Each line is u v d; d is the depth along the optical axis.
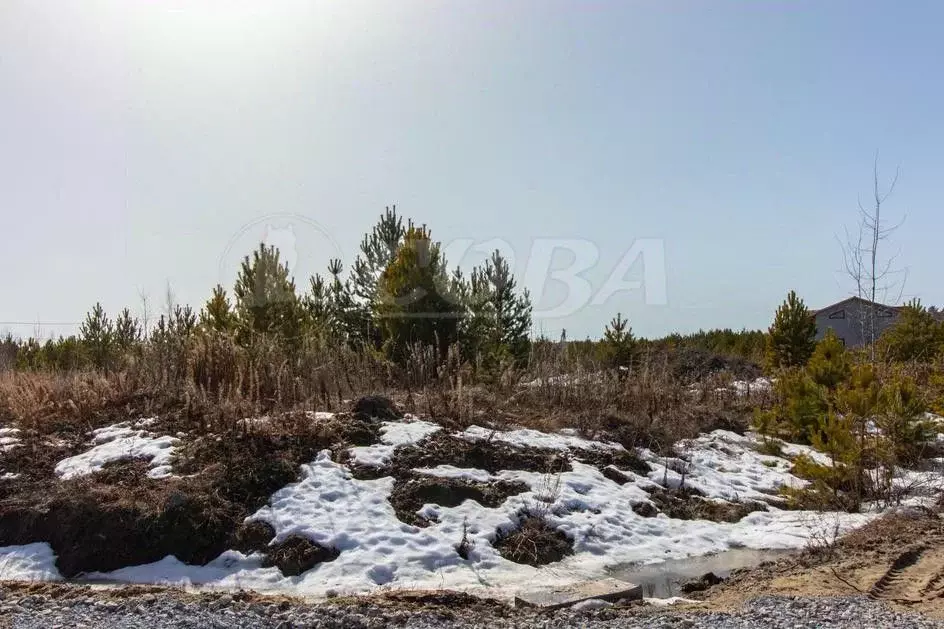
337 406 11.88
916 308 23.86
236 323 15.10
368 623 5.71
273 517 8.80
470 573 8.07
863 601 6.23
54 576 7.94
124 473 9.59
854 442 11.20
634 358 20.84
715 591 7.37
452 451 10.64
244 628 5.54
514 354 17.45
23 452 10.46
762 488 12.03
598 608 6.56
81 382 13.30
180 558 8.28
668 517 10.38
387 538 8.50
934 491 11.37
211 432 10.78
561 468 11.01
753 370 25.34
